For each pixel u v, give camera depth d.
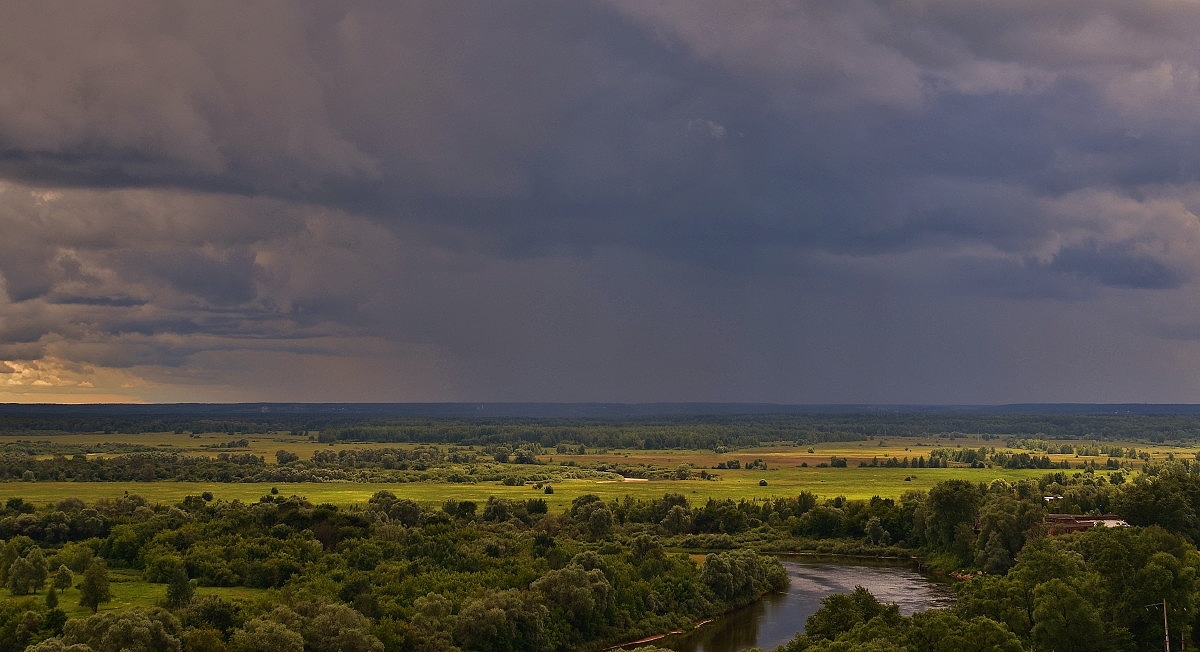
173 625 164.12
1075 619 159.88
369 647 163.00
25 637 165.88
